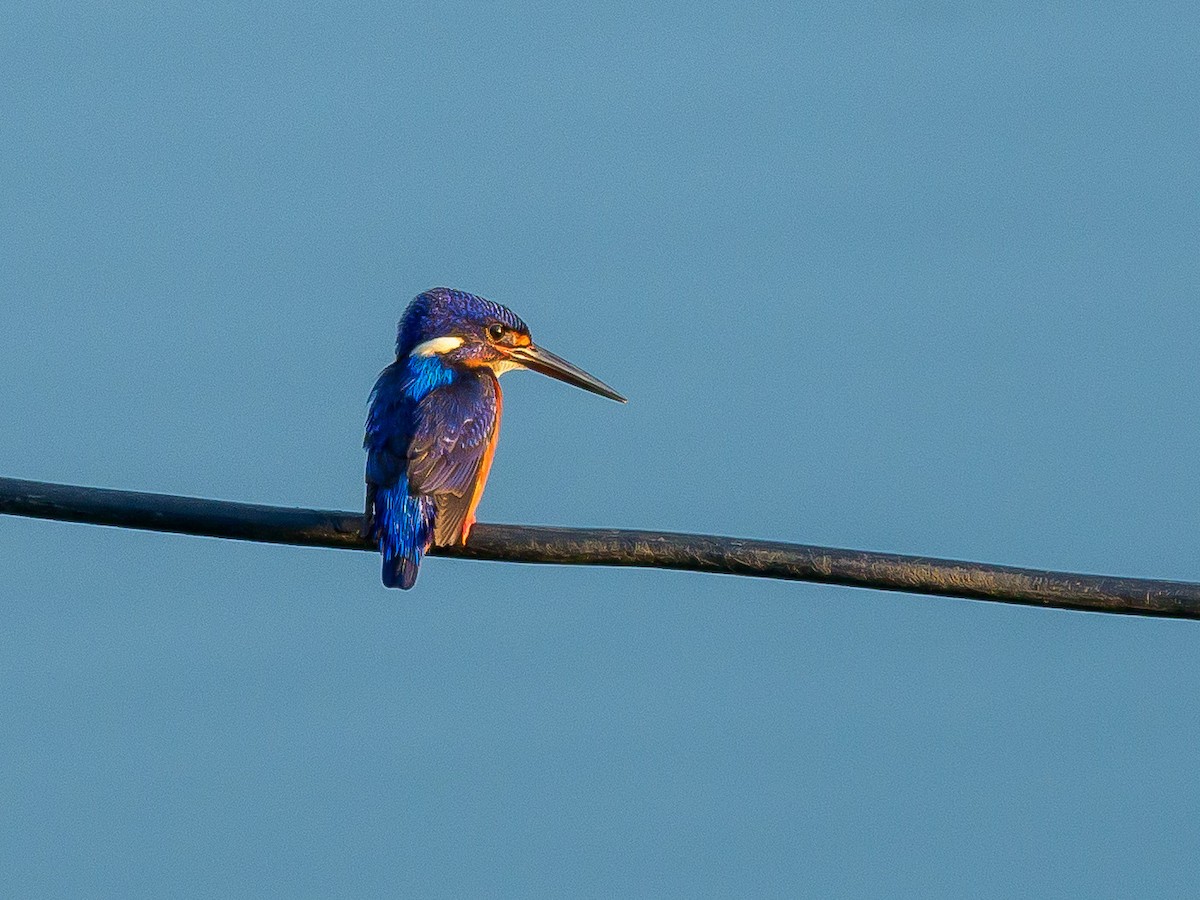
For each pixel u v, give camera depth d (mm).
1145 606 9656
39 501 10734
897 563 9883
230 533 11133
